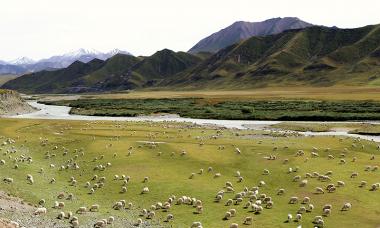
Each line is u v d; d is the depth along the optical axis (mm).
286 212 37344
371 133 93312
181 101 199500
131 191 44625
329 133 95812
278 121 124812
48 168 55250
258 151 63531
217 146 67000
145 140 75625
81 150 65625
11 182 46188
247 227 33594
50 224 33469
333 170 52281
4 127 95438
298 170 52344
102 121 115938
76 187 46469
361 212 37000
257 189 44344
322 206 38844
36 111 171375
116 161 57594
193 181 47812
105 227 33688
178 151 62719
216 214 37031
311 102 170750
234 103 177625
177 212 37875
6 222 30562
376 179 47875
